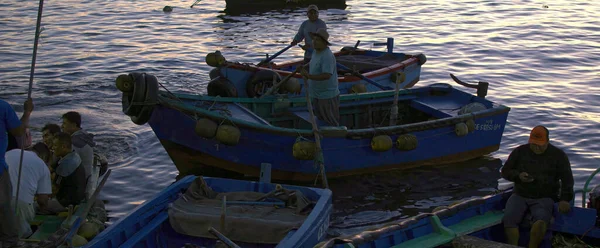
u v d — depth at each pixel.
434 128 11.36
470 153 11.98
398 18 26.95
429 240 6.99
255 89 12.79
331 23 25.84
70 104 14.72
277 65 14.33
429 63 19.56
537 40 22.42
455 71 18.59
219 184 8.22
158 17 27.08
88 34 23.39
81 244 7.22
